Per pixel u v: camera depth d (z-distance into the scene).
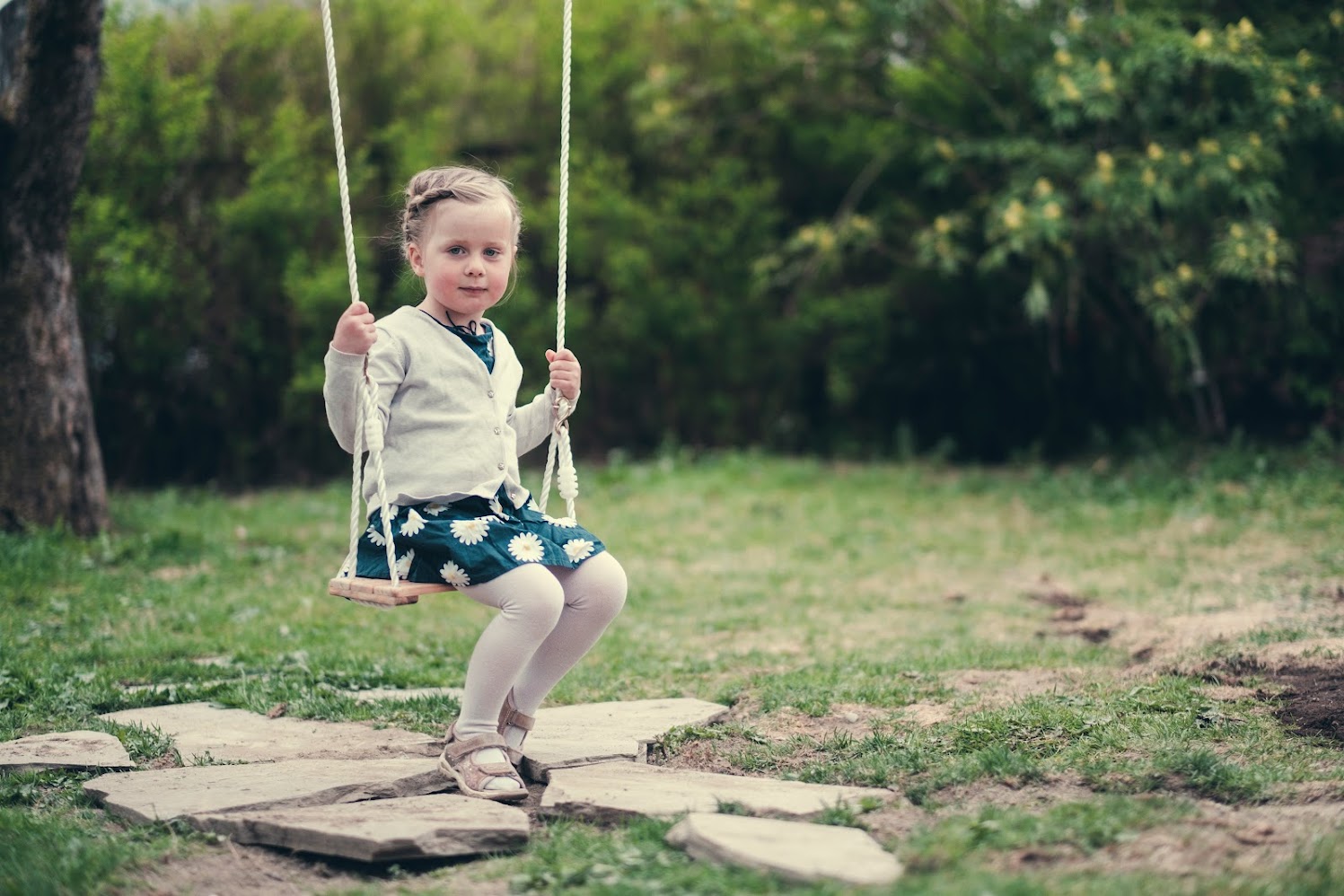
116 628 6.14
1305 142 10.92
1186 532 8.84
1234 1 11.09
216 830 3.33
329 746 4.18
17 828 3.34
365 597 3.41
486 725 3.62
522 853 3.22
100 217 10.46
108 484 11.77
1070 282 11.45
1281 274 10.18
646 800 3.44
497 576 3.47
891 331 13.52
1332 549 7.86
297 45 12.01
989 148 11.52
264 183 11.27
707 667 5.57
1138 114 10.74
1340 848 2.95
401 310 3.73
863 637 6.28
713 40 13.29
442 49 12.62
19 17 7.32
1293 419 11.98
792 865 2.89
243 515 9.96
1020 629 6.36
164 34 11.51
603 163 12.76
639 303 12.91
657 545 9.16
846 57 12.47
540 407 3.93
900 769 3.77
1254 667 4.81
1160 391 12.55
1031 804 3.42
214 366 11.80
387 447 3.61
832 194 13.87
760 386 13.84
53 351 7.98
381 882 3.08
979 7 12.16
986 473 12.30
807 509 10.52
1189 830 3.12
